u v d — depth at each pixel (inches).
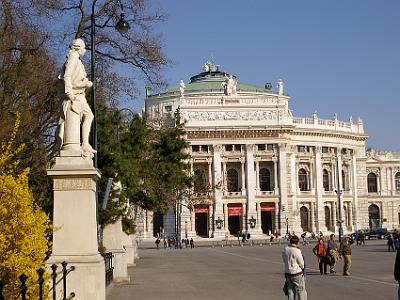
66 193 642.8
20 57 1207.6
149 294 995.9
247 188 4928.6
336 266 1660.9
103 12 1419.8
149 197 1638.8
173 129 1720.0
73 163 646.5
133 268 1722.4
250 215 4896.7
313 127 5206.7
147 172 1593.3
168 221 4854.8
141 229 4899.1
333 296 928.3
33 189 1023.0
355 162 5610.2
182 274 1464.1
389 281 1179.9
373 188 5777.6
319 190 5216.5
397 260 657.0
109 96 1456.7
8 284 521.7
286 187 4963.1
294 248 666.8
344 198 5418.3
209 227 4862.2
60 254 631.2
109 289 1019.3
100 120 1325.0
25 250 542.6
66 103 669.3
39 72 1221.7
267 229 5039.4
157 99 5182.1
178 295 979.9
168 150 1674.5
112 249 1229.1
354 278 1266.0
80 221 639.1
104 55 1476.4
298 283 660.7
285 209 4923.7
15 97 1188.5
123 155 1320.1
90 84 682.8
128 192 1296.8
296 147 5157.5
